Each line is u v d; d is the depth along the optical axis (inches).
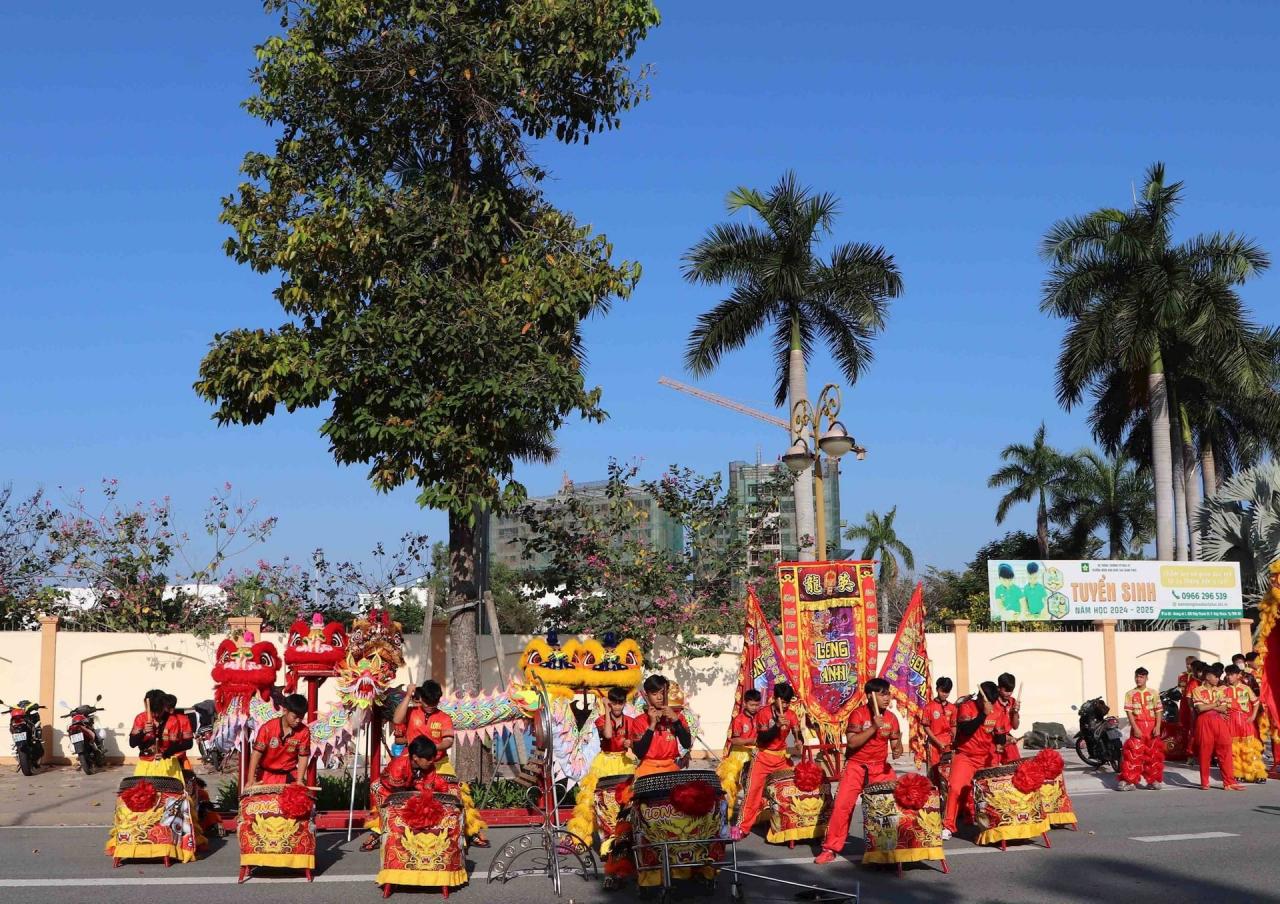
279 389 624.7
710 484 918.4
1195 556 1467.8
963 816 522.9
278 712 504.7
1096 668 1001.5
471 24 646.5
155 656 821.2
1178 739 808.9
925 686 596.4
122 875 427.2
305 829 422.3
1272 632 611.5
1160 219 1376.7
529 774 546.9
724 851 415.2
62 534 913.5
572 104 688.4
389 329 606.2
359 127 664.4
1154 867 432.8
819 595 607.5
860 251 1192.2
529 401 622.2
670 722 416.5
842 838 445.4
